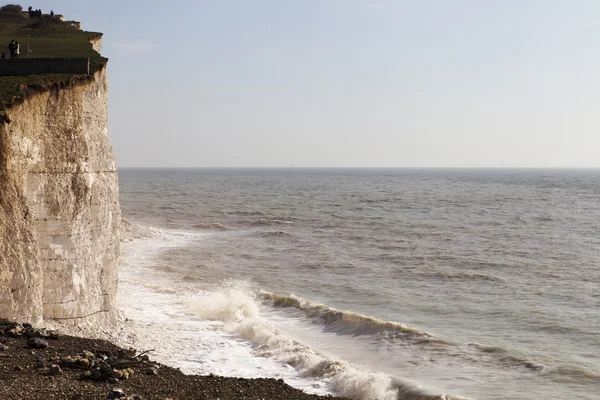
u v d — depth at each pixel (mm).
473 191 172250
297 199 137125
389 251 58781
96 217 26969
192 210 104250
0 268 21000
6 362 17688
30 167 23484
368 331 29812
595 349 27859
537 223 86375
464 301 37594
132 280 40719
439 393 21391
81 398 15484
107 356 20281
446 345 27719
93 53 39094
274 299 36219
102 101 29219
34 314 22391
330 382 22734
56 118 24922
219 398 18094
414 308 35812
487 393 22453
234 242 64438
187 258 52812
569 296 39094
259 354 25797
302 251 58438
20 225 22047
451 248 61156
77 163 25516
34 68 27453
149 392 17391
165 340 26859
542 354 26953
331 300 37750
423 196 148000
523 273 47469
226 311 32281
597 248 61719
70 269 24688
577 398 22094
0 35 49562
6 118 21641
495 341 28984
